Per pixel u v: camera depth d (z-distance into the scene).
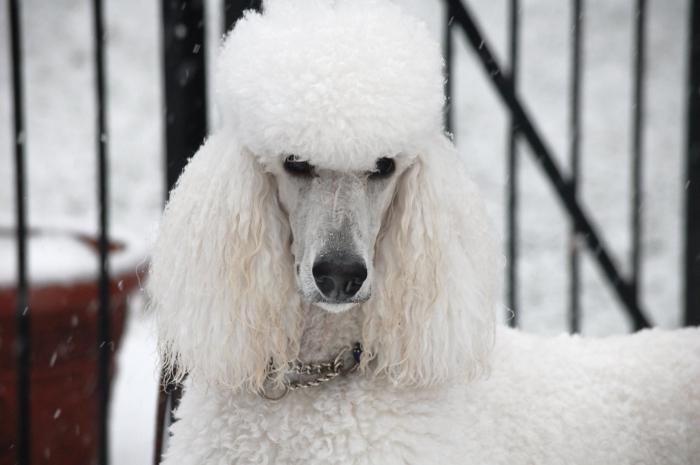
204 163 3.03
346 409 2.89
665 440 3.20
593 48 13.45
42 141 10.84
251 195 2.95
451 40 3.98
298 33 2.77
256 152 2.86
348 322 3.00
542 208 10.12
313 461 2.87
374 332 2.98
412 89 2.76
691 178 4.75
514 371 3.21
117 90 12.05
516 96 4.25
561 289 8.51
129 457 4.71
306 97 2.66
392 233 3.04
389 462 2.84
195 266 2.95
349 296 2.77
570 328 4.61
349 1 2.97
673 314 8.17
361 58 2.72
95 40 3.63
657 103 12.55
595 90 12.58
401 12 2.99
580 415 3.14
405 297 2.97
